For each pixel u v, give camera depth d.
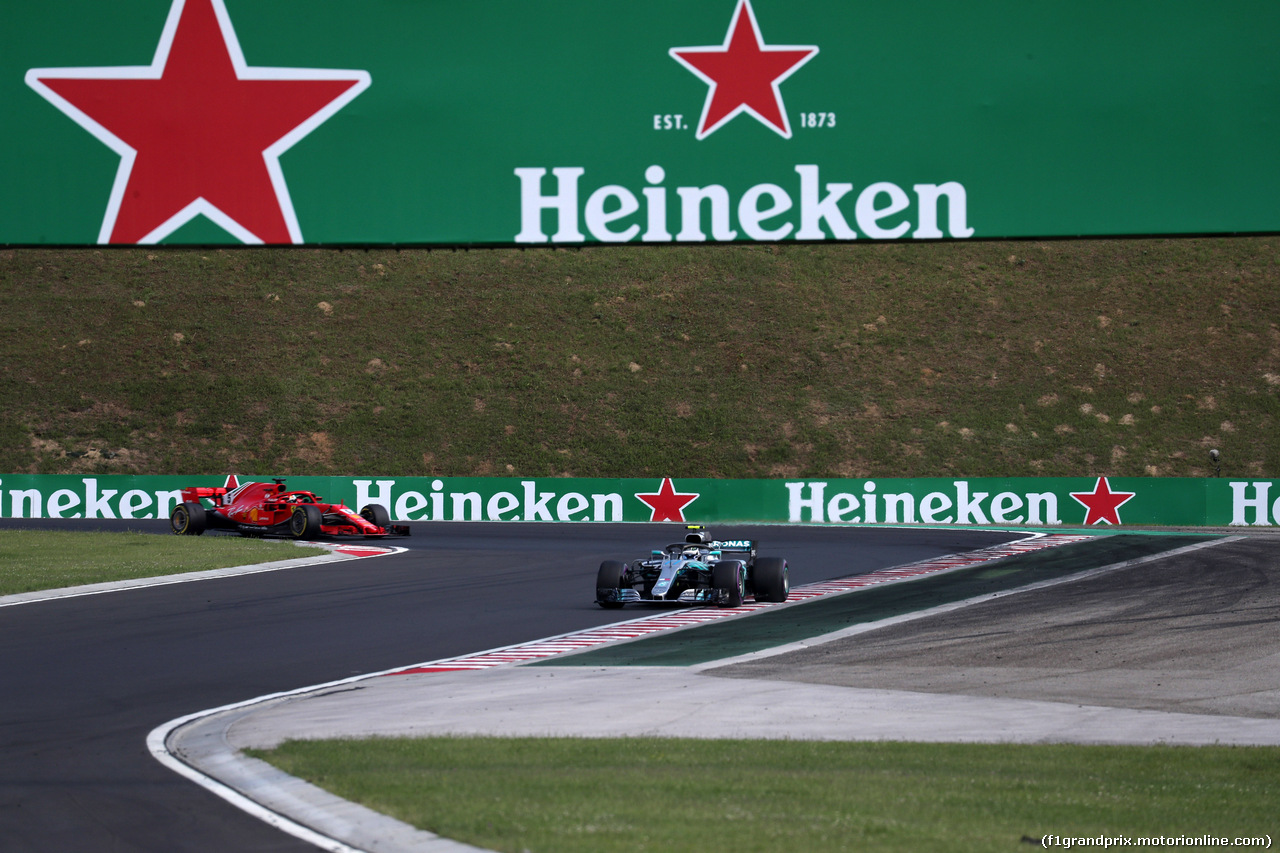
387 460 171.38
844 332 199.12
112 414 179.38
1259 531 120.31
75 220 45.75
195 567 82.56
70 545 97.88
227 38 46.03
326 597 70.12
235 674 45.03
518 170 46.16
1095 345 193.88
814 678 43.81
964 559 92.56
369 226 45.97
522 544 107.75
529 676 44.34
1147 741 32.72
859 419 178.38
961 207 45.78
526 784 25.66
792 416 179.38
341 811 23.86
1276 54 45.16
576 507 142.38
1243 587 71.19
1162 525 134.50
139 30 45.97
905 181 45.84
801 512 141.38
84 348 193.88
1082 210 45.44
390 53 46.16
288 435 176.25
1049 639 53.66
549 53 46.19
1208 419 176.00
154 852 22.14
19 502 142.12
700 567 66.56
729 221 46.00
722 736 32.72
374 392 186.12
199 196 45.94
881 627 58.12
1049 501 138.25
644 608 66.25
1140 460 167.88
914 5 45.97
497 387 187.12
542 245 46.12
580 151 46.16
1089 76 45.59
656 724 34.59
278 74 46.03
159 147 45.91
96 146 45.81
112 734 33.97
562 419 179.75
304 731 33.47
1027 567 85.69
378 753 29.36
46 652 49.97
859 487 140.88
